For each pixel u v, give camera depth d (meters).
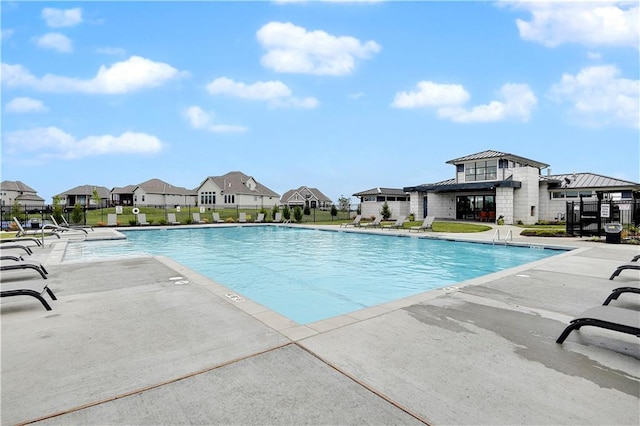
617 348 3.20
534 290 5.38
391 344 3.26
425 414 2.16
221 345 3.23
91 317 4.07
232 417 2.13
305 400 2.31
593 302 4.72
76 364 2.86
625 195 24.39
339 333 3.54
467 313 4.22
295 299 6.87
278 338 3.40
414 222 26.14
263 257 12.26
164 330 3.63
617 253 9.57
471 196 27.09
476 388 2.48
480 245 13.95
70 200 58.69
